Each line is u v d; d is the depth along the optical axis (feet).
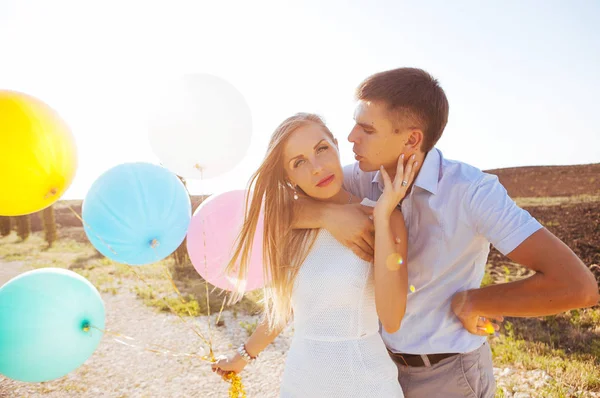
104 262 50.24
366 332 6.18
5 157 6.77
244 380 16.30
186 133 9.00
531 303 5.26
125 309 28.50
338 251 6.26
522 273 27.68
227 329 22.65
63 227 95.71
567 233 33.55
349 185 7.68
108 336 23.07
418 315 6.65
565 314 20.01
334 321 6.13
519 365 15.38
